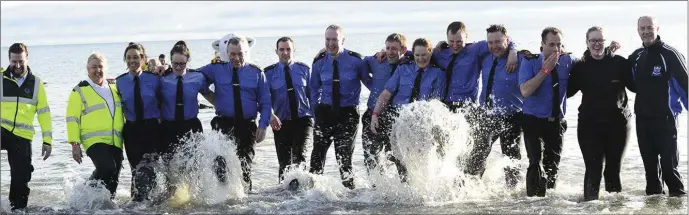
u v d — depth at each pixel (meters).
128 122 11.34
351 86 12.53
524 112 11.04
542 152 11.31
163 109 11.48
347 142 12.59
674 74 10.49
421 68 11.67
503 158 12.07
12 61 10.98
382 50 12.64
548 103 10.91
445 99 11.68
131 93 11.27
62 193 12.59
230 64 12.05
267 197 11.82
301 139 12.73
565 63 10.92
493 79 11.42
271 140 18.30
